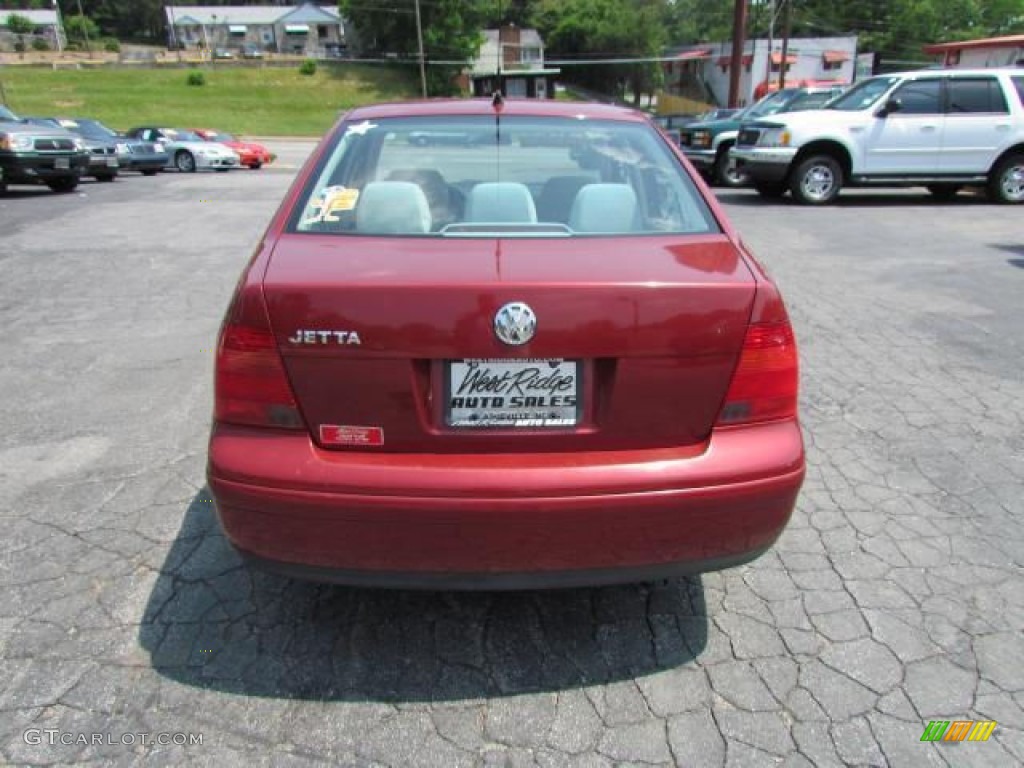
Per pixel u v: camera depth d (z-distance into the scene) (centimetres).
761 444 213
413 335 198
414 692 226
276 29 10275
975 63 2594
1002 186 1191
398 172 277
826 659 238
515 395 204
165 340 543
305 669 234
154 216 1121
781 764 202
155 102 6325
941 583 274
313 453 205
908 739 209
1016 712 218
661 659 240
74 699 221
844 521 314
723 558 218
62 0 11400
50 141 1405
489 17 7931
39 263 791
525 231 245
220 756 203
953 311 602
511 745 208
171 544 296
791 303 630
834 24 7294
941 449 376
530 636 250
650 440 210
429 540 204
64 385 460
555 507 200
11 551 290
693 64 7256
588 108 322
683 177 279
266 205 1256
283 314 201
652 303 202
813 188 1202
